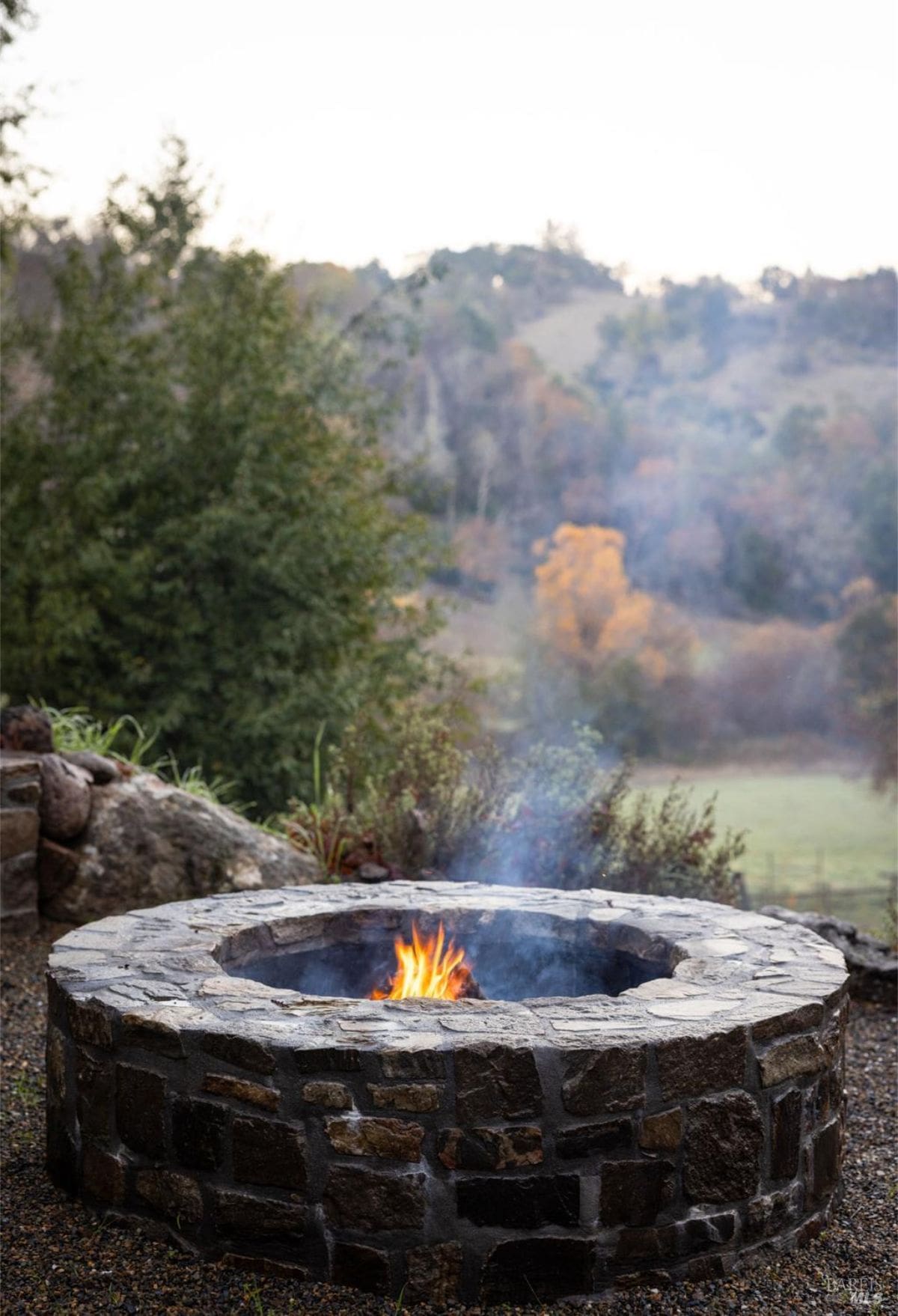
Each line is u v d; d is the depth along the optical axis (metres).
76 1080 3.28
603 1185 2.86
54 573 12.55
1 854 5.96
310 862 6.62
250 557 12.86
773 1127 3.07
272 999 3.21
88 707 13.00
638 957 3.97
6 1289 2.88
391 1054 2.80
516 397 58.69
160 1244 3.07
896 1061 4.77
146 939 3.81
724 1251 2.99
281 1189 2.89
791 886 30.03
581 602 43.97
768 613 50.09
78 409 13.05
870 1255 3.13
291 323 14.28
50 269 13.62
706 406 61.31
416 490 15.43
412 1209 2.81
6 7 10.55
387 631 15.27
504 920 4.25
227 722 12.91
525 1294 2.83
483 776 6.53
